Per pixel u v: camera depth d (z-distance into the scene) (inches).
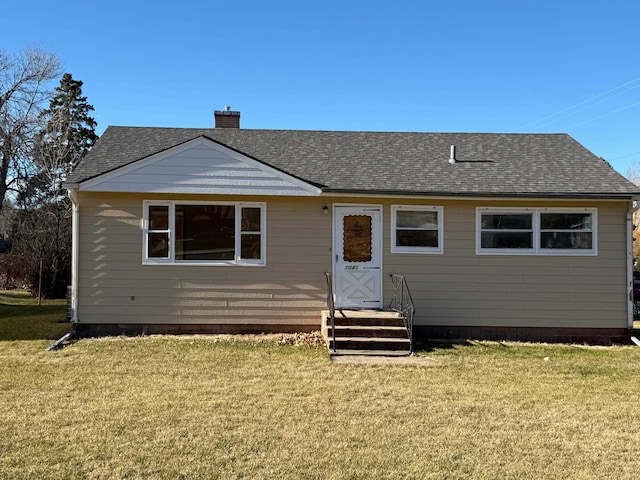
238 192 431.2
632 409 255.1
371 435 212.8
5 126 854.5
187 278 435.2
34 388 273.6
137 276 431.8
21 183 908.6
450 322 447.5
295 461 186.2
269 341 413.1
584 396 277.3
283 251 444.5
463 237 450.9
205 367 326.6
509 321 447.5
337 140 562.9
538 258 449.4
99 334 426.3
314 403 254.4
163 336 422.9
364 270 449.1
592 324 446.3
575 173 481.1
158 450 193.3
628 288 446.3
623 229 448.8
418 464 186.1
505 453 197.9
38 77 892.0
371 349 384.5
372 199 449.7
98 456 187.5
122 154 481.7
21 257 864.9
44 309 627.8
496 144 563.8
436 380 304.7
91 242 427.5
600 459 193.9
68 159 1173.1
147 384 284.2
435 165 497.4
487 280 449.4
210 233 440.1
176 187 425.4
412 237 452.8
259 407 246.2
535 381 308.0
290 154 511.2
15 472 174.1
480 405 256.5
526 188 444.8
